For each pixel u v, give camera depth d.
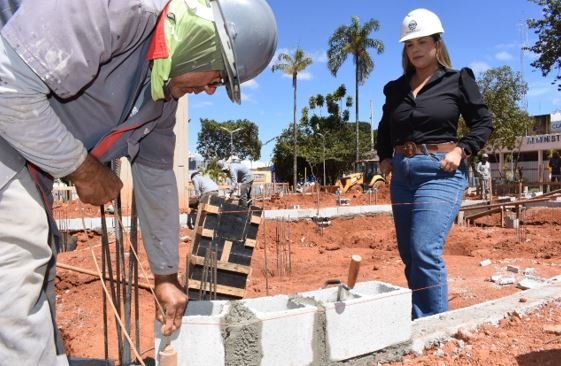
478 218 14.88
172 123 2.50
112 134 2.15
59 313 5.34
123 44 1.92
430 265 4.14
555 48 20.44
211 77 2.10
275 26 2.16
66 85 1.81
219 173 19.39
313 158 44.25
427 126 4.22
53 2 1.75
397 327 3.43
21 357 2.01
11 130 1.79
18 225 1.96
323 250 9.76
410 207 4.44
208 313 3.14
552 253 8.55
